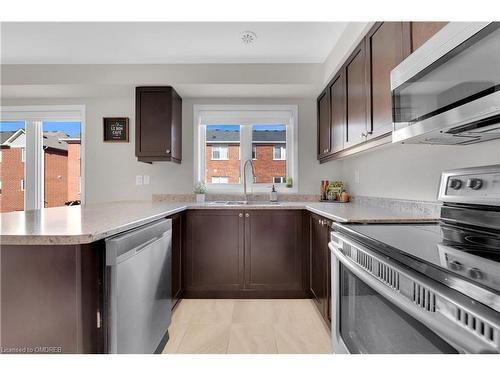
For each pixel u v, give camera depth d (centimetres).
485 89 84
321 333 195
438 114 104
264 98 318
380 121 170
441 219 135
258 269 259
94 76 277
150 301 145
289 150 329
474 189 113
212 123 322
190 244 260
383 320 91
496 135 118
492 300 54
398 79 129
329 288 191
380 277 91
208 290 259
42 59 272
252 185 328
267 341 185
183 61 274
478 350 52
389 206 211
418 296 71
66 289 98
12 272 99
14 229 108
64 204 423
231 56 268
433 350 66
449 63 98
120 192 319
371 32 181
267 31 225
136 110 281
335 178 321
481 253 83
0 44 247
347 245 120
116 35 232
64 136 421
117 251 110
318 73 276
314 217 231
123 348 116
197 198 306
